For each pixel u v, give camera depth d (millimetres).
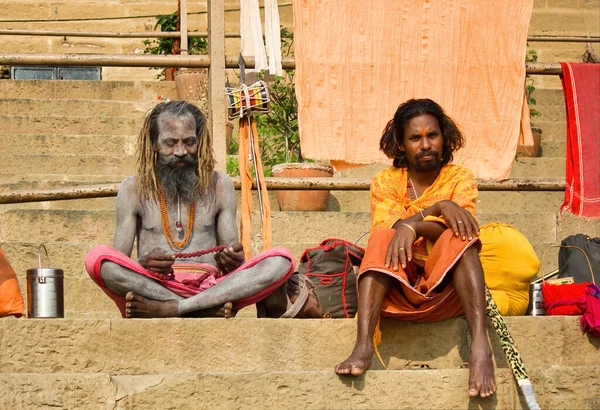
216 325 5688
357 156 8023
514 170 11297
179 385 5340
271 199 9688
